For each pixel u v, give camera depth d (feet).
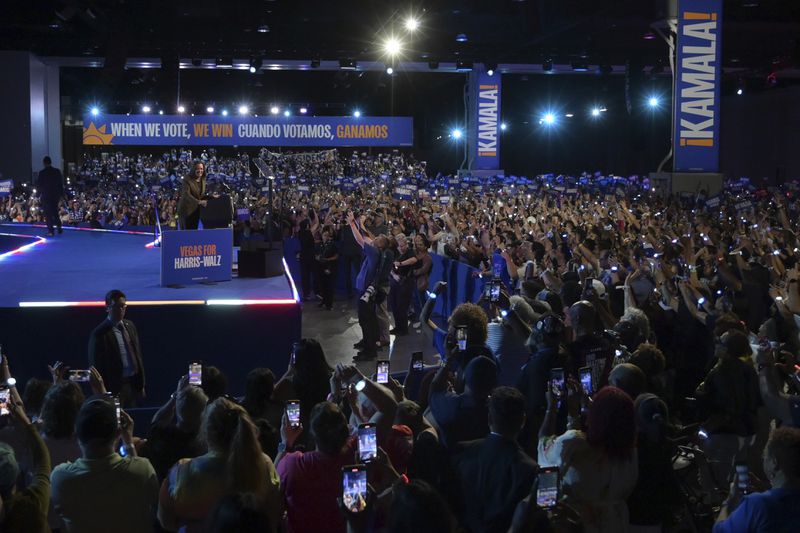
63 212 102.63
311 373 20.54
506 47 127.24
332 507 14.25
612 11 120.88
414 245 52.24
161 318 37.37
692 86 90.94
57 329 36.76
